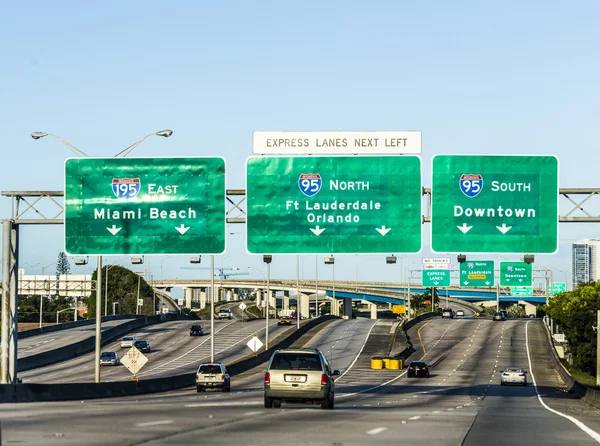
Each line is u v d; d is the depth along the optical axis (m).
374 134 36.22
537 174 36.16
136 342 105.69
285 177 36.22
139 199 36.81
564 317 112.81
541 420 27.00
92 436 17.20
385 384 71.31
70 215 36.97
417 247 35.84
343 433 19.45
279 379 28.62
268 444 16.55
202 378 56.75
